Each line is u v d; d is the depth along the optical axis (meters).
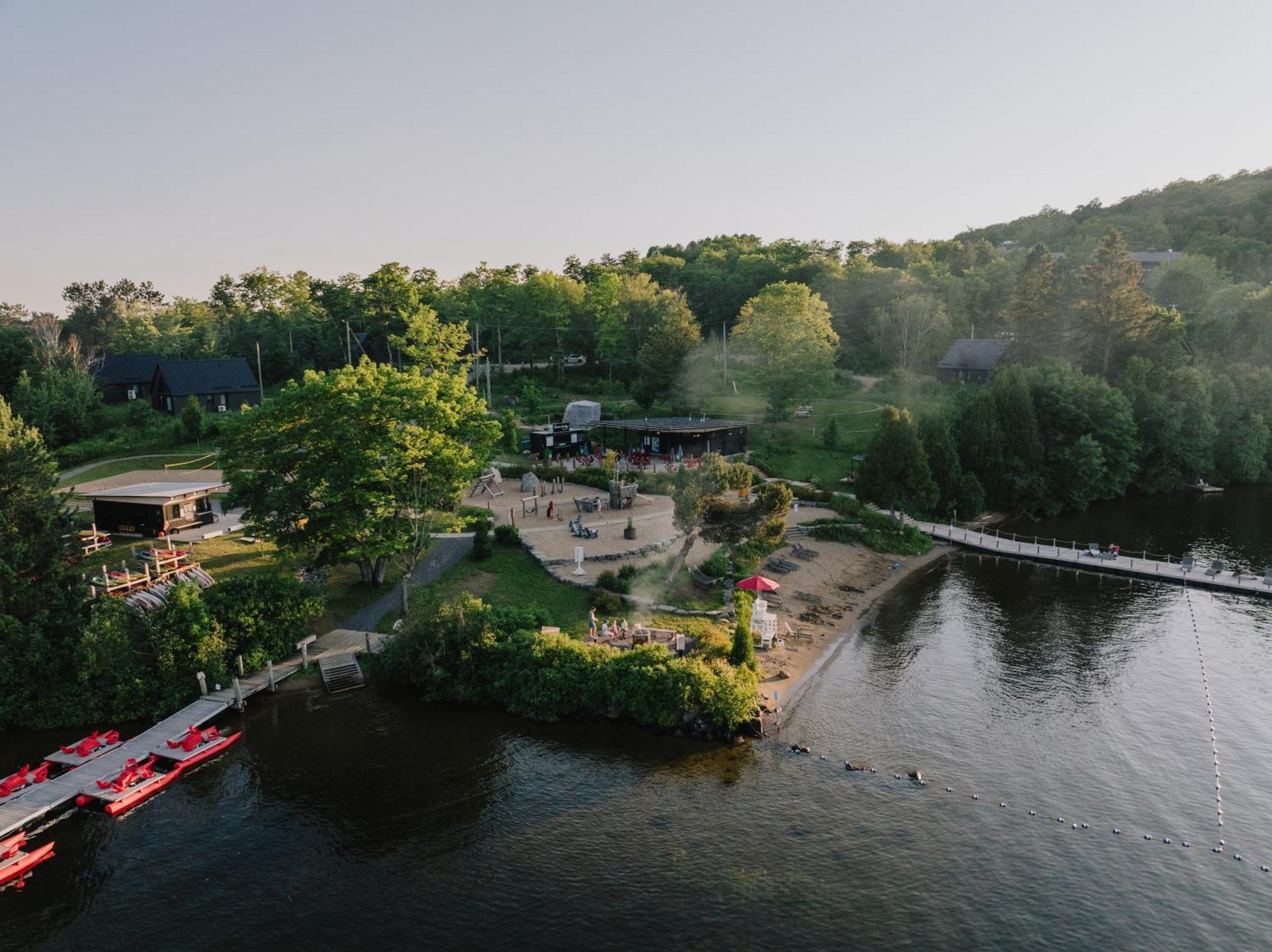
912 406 111.94
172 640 40.00
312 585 47.53
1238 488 99.62
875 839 30.61
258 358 123.12
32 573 42.56
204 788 33.97
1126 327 105.38
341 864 29.39
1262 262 178.12
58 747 36.97
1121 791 33.91
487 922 26.41
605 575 51.34
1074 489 87.56
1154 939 25.52
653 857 29.58
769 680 43.75
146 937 25.81
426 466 48.25
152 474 76.81
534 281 135.38
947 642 50.31
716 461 51.75
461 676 41.84
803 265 166.88
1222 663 46.91
